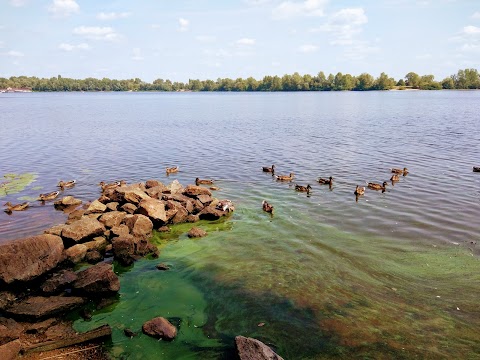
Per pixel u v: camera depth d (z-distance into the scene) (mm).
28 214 30281
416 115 102938
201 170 44562
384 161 46438
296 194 34531
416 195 33031
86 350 15336
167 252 23734
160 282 20297
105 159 51000
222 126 87250
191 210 29984
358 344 15297
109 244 24281
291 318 17000
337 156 50281
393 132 70500
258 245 24297
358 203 31484
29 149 58094
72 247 22641
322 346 15242
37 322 16969
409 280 19812
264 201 30859
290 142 62438
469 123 81562
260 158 50312
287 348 15188
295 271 20922
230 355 14984
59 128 83938
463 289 18922
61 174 43344
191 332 16344
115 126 88375
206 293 19156
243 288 19438
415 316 16922
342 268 21141
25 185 38906
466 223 26672
